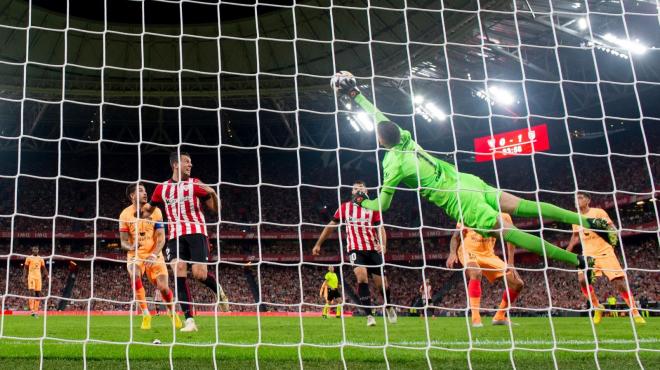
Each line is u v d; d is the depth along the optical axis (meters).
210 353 5.02
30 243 37.31
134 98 35.53
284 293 36.69
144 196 8.52
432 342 6.52
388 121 6.04
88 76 33.12
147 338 6.91
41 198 39.19
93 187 40.41
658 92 34.78
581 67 34.62
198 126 41.66
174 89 34.38
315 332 8.38
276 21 30.98
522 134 37.53
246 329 9.16
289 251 39.62
